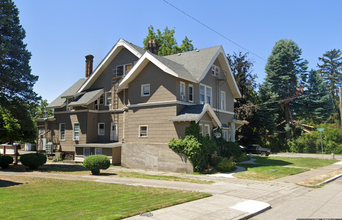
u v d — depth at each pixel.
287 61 47.91
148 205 9.09
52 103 32.44
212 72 26.31
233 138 28.58
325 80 70.75
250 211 8.86
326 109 47.84
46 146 29.91
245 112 39.81
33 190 11.55
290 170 20.12
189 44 47.91
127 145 23.02
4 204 8.83
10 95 22.72
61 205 8.83
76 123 28.69
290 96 46.47
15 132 40.16
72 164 25.88
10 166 21.48
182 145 19.44
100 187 12.71
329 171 20.12
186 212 8.52
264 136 45.28
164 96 21.41
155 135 21.52
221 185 14.30
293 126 46.94
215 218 7.97
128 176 17.61
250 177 17.08
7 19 22.17
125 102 26.67
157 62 21.41
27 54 23.53
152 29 47.44
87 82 29.86
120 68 28.38
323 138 42.00
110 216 7.54
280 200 11.07
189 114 20.06
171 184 14.33
